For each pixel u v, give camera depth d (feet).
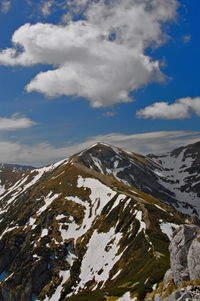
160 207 643.04
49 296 494.18
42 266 547.08
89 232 580.30
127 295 293.64
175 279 232.73
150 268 333.42
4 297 545.85
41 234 636.89
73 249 567.18
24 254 597.93
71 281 495.82
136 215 530.27
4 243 655.76
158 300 227.81
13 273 569.23
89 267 499.10
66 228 625.00
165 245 409.90
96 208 647.97
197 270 203.82
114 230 540.93
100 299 311.27
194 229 237.45
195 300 157.07
